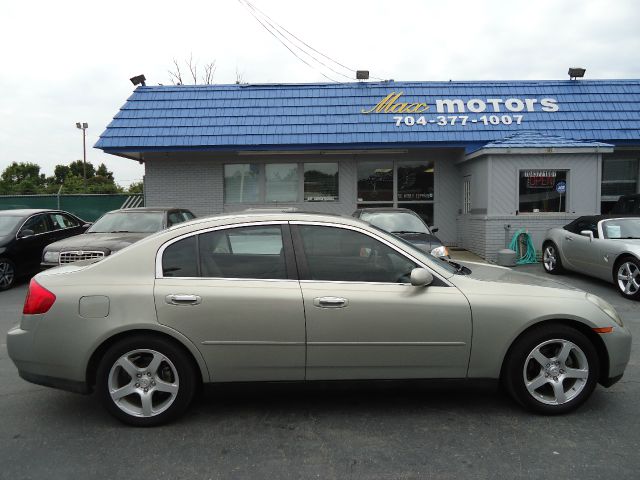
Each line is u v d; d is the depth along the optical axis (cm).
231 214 413
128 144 1390
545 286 405
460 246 1483
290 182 1512
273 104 1475
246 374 378
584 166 1251
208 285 376
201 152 1459
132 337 372
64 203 1909
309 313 374
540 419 389
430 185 1518
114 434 370
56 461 333
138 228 987
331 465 325
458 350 382
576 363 396
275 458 335
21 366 382
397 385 387
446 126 1414
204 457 337
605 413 398
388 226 1004
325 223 399
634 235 902
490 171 1255
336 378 383
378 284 385
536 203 1261
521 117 1426
